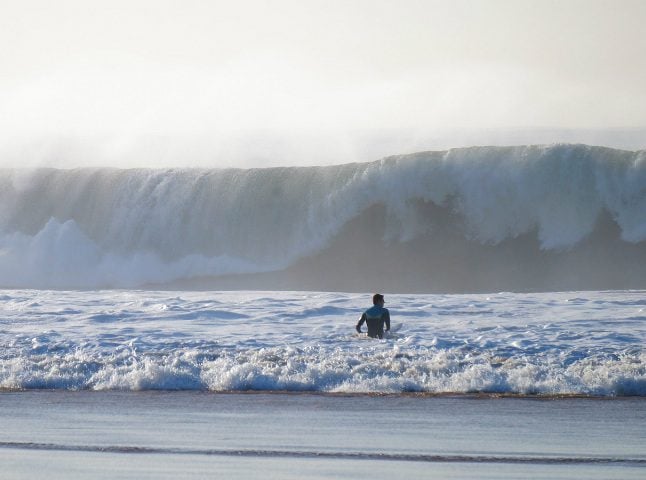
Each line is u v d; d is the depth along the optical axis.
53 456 27.94
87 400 40.56
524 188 129.88
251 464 26.83
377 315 58.69
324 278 132.75
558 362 48.47
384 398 40.78
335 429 33.03
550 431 32.59
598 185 128.00
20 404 39.31
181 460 27.38
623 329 60.97
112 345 56.03
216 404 39.34
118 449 29.11
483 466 26.66
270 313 71.56
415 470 26.08
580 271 126.31
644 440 30.86
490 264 129.12
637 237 125.19
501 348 53.28
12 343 56.94
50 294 91.31
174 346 55.56
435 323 65.50
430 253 131.25
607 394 41.41
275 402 39.72
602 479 25.09
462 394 41.81
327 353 51.19
